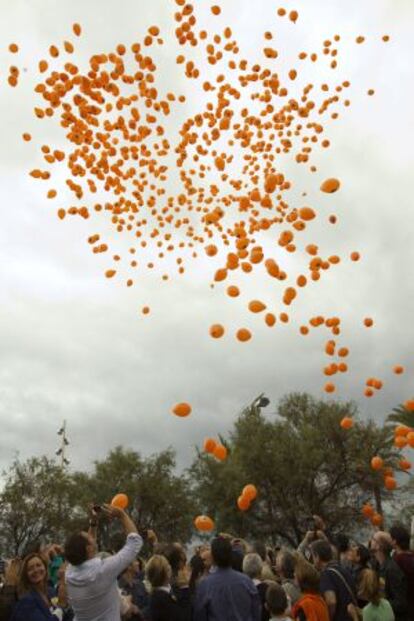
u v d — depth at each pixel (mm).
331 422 31609
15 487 35344
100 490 36938
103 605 4426
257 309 8164
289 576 7000
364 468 29766
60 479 36219
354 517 29922
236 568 6500
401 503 30125
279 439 31875
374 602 6160
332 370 9398
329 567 6359
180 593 5312
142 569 9188
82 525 34625
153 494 36688
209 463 32688
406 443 8820
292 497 30938
